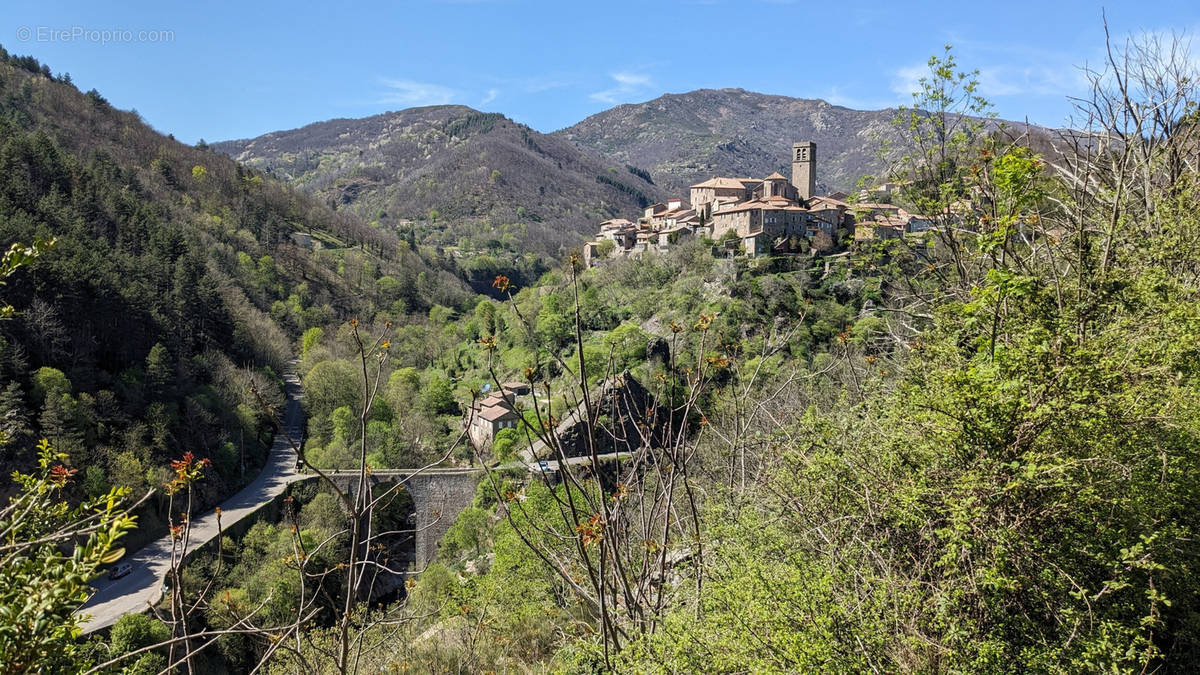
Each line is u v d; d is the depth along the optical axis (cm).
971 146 1143
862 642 633
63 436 4347
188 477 594
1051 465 636
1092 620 609
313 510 4650
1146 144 1078
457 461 5784
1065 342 720
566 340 6900
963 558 672
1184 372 769
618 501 685
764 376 2042
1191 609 683
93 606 3378
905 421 823
